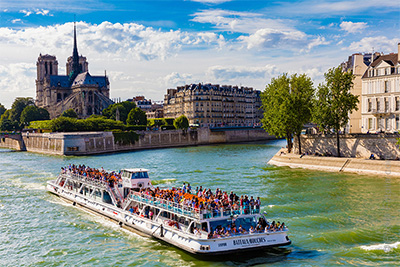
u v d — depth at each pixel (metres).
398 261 35.50
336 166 85.19
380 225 44.62
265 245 37.06
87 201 57.22
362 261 35.66
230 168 94.19
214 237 36.28
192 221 38.62
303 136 103.19
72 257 39.41
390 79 92.06
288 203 55.66
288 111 99.31
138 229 44.94
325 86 91.75
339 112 90.50
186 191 46.50
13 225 50.12
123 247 41.28
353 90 106.81
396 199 56.12
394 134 83.00
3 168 104.88
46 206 59.22
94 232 46.38
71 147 149.38
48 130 181.88
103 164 111.56
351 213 49.62
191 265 35.84
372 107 95.88
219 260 36.50
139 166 104.19
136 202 48.88
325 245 39.53
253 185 70.06
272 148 163.38
